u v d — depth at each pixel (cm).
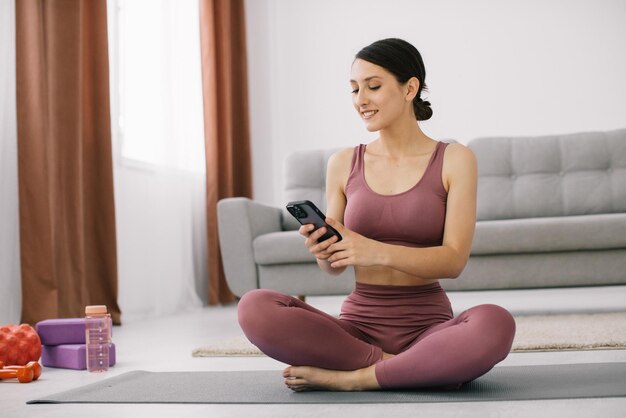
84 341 211
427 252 139
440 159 153
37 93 303
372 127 152
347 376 142
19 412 139
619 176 361
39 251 302
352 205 156
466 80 516
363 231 153
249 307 141
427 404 129
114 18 382
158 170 416
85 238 351
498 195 368
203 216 476
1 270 299
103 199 355
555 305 357
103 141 354
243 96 515
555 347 201
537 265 311
